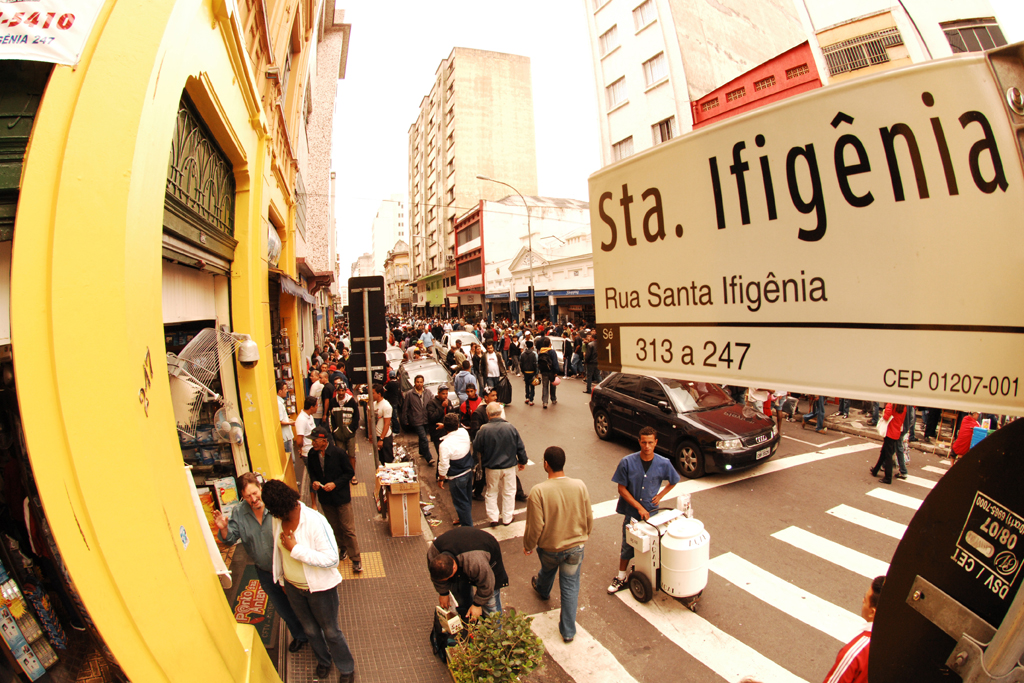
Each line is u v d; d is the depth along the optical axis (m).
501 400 12.15
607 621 4.44
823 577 4.98
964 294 0.94
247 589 4.41
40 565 2.64
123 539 2.29
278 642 4.15
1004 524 1.06
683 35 18.47
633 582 4.74
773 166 1.20
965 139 0.91
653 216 1.48
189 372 4.63
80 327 2.27
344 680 3.63
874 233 1.05
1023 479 1.03
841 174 1.09
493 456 6.27
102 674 2.53
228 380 5.67
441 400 8.83
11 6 2.40
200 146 4.51
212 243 4.91
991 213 0.90
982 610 1.08
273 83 7.59
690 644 4.11
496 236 41.38
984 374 0.91
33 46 2.39
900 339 1.02
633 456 4.82
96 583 2.18
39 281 2.24
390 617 4.43
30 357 2.18
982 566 1.09
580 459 8.80
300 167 16.05
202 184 4.58
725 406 8.40
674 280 1.44
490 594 3.65
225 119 4.63
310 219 20.56
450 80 54.62
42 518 2.32
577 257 26.09
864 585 4.83
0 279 2.35
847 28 11.41
